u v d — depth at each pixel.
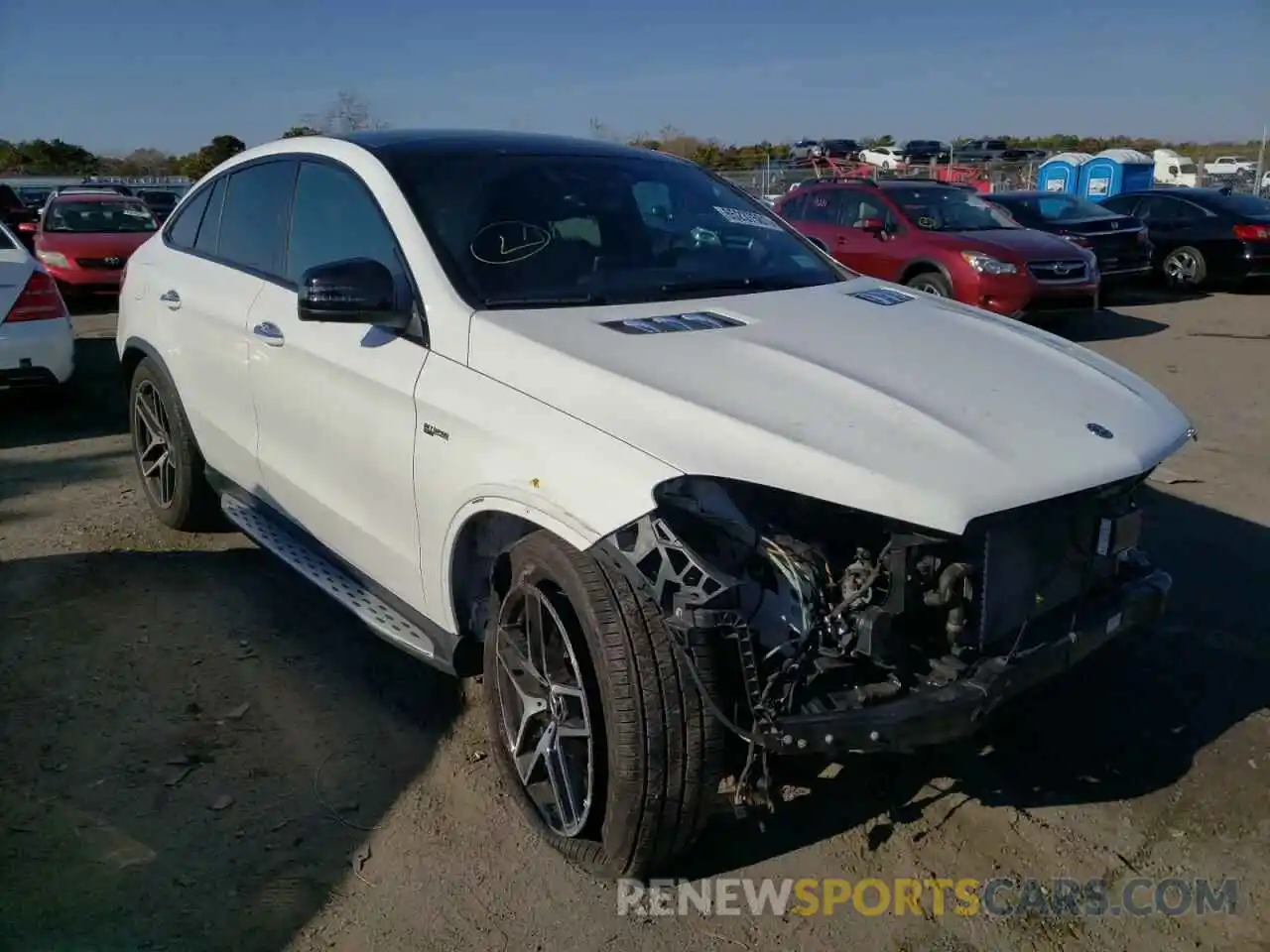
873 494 2.40
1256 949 2.61
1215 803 3.15
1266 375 8.91
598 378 2.71
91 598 4.50
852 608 2.49
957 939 2.65
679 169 4.25
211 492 4.96
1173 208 15.12
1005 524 2.61
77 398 8.23
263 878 2.84
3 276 6.97
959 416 2.71
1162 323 12.03
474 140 3.89
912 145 39.62
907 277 10.98
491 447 2.83
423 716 3.62
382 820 3.09
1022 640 2.71
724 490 2.50
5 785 3.21
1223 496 5.69
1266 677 3.83
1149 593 3.01
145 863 2.89
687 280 3.54
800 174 27.23
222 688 3.78
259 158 4.42
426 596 3.25
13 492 5.90
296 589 4.61
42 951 2.56
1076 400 2.94
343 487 3.55
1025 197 14.20
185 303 4.55
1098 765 3.34
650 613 2.48
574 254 3.46
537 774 2.95
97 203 14.13
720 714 2.41
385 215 3.45
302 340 3.66
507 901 2.77
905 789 3.22
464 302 3.13
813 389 2.72
